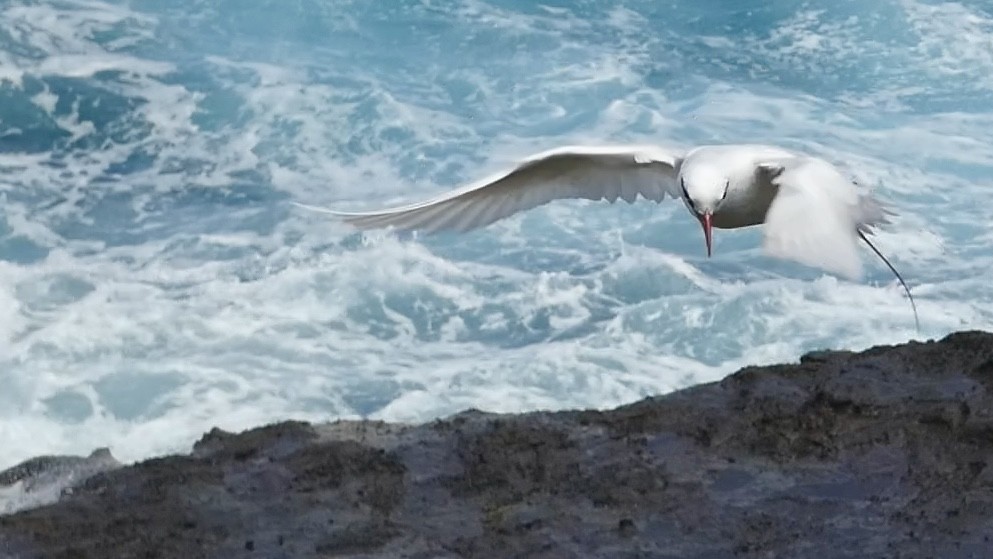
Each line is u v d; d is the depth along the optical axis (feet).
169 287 54.95
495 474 28.35
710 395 30.81
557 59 77.77
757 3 83.92
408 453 29.14
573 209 60.39
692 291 54.65
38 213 61.36
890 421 29.27
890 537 26.18
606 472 28.25
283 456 29.22
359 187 65.26
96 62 74.79
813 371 31.32
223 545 26.48
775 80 76.38
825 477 27.96
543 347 51.34
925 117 72.08
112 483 28.60
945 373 30.91
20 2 79.92
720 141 70.03
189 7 81.25
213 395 47.83
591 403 47.85
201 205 62.75
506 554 26.02
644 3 84.84
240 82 73.36
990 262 57.26
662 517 26.96
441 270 55.72
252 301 53.72
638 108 72.95
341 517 27.20
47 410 47.16
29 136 68.74
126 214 61.72
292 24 80.18
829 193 15.70
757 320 52.01
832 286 54.39
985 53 77.77
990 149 68.49
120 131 69.26
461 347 51.57
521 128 71.15
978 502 26.99
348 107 70.79
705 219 18.57
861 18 81.51
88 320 51.83
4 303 53.06
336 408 47.42
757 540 26.27
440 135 69.46
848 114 72.43
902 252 57.52
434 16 81.56
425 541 26.43
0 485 30.40
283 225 60.18
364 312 53.26
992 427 28.76
